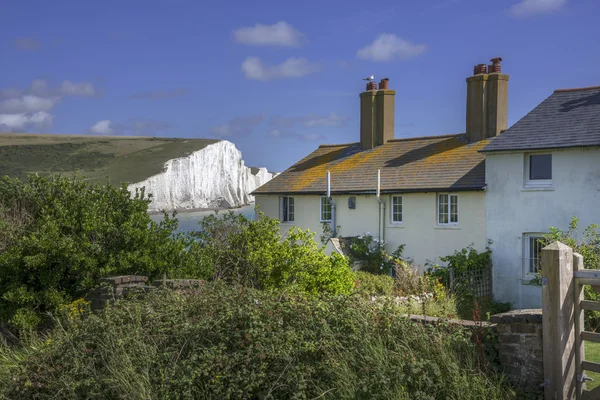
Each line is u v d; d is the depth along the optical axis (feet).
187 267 38.11
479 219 74.74
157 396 21.42
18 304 32.91
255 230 42.75
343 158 102.68
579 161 65.31
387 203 85.81
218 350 22.26
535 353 21.56
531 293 69.00
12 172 545.44
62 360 23.86
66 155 606.14
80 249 34.58
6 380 25.04
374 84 102.22
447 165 84.07
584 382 21.26
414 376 21.07
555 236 60.95
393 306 25.63
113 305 29.94
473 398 20.58
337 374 21.54
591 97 72.49
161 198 506.48
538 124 71.87
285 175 105.19
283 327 23.72
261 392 21.44
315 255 42.45
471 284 68.74
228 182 563.48
